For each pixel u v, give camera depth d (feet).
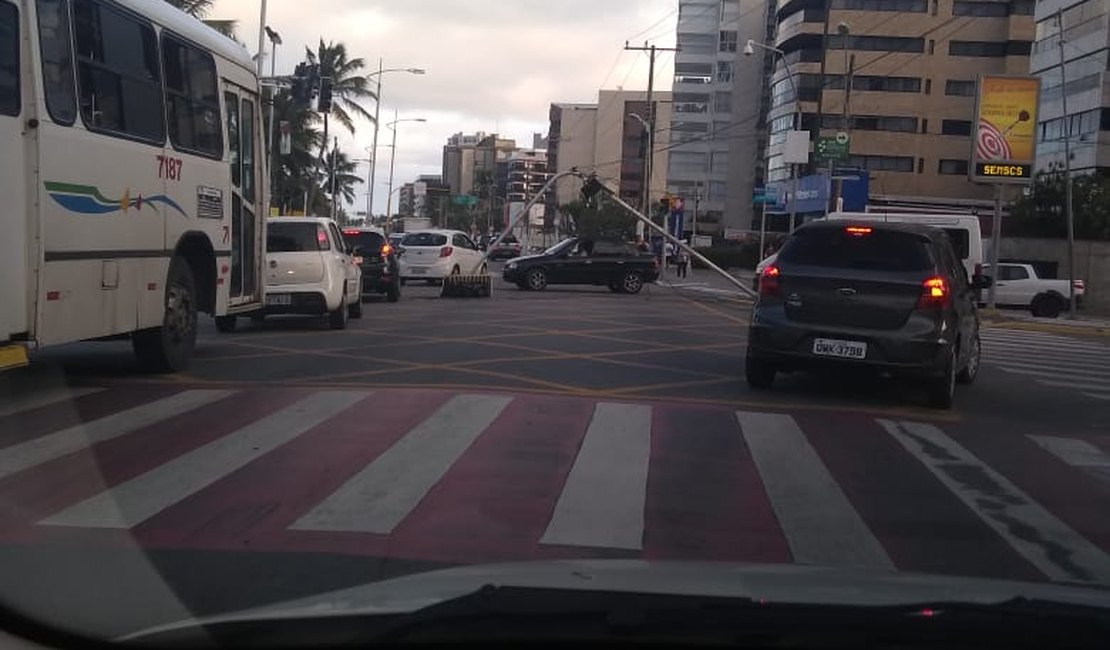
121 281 31.14
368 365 40.34
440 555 17.93
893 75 226.58
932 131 226.38
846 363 33.76
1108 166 158.71
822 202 156.97
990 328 79.10
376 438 27.12
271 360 41.34
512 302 79.87
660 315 70.59
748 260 205.26
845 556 18.76
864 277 33.65
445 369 39.60
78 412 29.58
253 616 11.39
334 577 16.60
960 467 26.55
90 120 29.09
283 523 19.63
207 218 37.58
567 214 282.56
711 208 290.76
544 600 10.81
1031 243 128.77
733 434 29.32
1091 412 36.55
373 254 77.10
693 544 19.15
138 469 23.43
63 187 27.55
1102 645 9.77
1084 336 75.05
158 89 33.42
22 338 26.12
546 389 35.60
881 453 27.78
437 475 23.49
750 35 287.89
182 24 35.60
